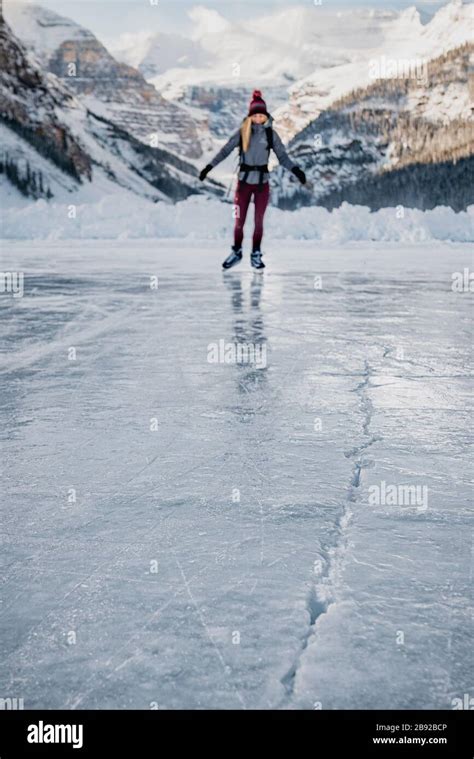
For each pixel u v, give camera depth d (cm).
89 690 104
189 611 125
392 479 192
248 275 860
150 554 148
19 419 256
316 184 16838
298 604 127
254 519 166
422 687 104
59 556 148
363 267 992
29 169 9794
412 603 127
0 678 107
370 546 150
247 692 103
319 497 180
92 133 16538
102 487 189
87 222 1822
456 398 285
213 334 442
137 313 536
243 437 234
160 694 103
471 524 162
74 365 351
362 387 305
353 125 17700
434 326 476
